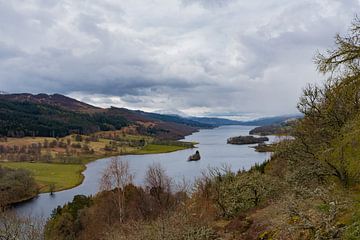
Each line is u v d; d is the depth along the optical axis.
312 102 20.70
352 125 13.94
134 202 40.44
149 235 19.77
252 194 27.00
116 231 24.53
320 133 20.05
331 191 15.30
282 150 21.92
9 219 23.03
